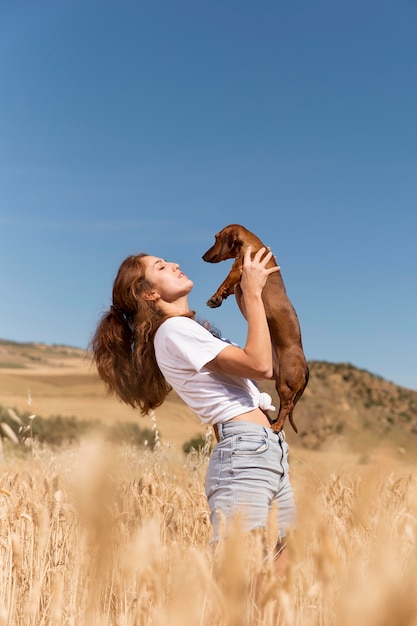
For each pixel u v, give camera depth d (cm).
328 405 3241
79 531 295
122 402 417
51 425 2014
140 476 479
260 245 479
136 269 388
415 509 264
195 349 356
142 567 205
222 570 186
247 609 211
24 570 321
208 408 360
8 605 284
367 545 240
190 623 183
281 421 495
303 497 212
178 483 643
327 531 203
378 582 145
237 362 347
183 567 210
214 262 489
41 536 297
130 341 405
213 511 348
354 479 437
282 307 491
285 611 197
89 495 193
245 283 357
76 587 290
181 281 388
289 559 204
